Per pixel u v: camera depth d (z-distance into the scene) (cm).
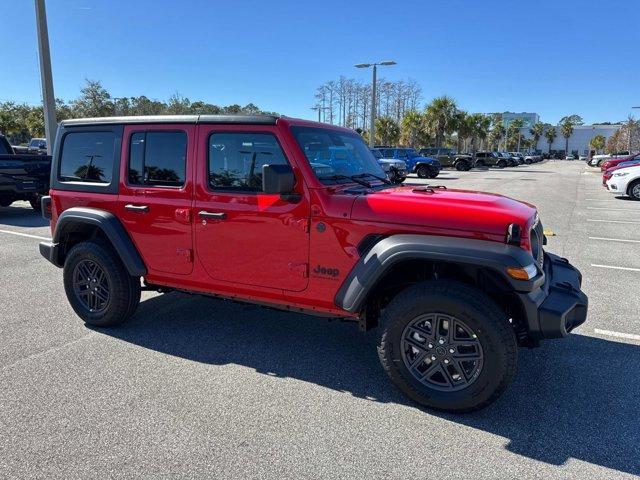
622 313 525
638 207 1491
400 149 3212
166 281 432
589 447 291
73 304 480
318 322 494
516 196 1867
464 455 283
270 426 309
